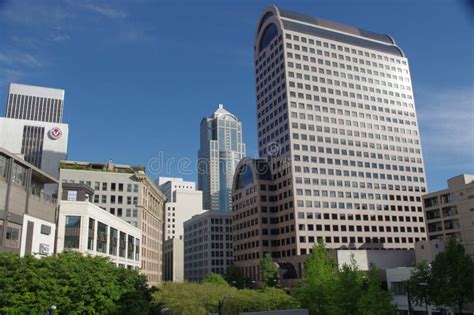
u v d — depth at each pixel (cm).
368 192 15350
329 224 14275
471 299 5775
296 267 13275
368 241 14700
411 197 16075
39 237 6141
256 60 18150
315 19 17338
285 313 3641
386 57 17825
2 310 3834
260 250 14725
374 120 16525
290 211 14275
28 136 17762
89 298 4425
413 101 17738
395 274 8194
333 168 15062
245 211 16188
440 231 10244
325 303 5025
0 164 5375
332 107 15875
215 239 19600
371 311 4334
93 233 7250
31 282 4103
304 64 15962
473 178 10025
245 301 6062
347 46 17088
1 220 5216
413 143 17012
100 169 11844
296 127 14988
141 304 4891
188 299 5869
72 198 7856
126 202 11331
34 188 6462
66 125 18388
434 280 6075
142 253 11331
